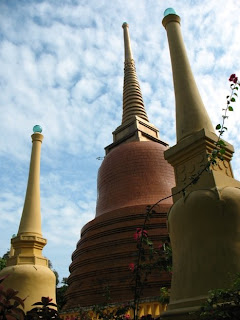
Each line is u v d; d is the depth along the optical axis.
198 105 8.40
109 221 19.81
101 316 7.49
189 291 6.24
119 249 17.95
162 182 21.86
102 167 24.80
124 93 30.98
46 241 13.89
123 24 37.56
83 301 17.17
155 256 11.95
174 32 9.95
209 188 6.89
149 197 20.78
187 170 7.77
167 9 10.51
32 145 15.81
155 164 22.80
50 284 12.56
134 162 22.94
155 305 12.57
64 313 16.53
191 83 8.82
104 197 22.88
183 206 6.97
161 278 15.49
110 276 17.11
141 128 27.00
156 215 18.69
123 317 7.37
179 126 8.44
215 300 4.97
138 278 6.81
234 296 4.85
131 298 15.44
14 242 13.55
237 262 5.99
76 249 21.70
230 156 7.93
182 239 6.85
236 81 6.80
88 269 18.45
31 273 12.15
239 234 6.34
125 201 21.14
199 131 7.65
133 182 21.89
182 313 5.96
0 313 6.83
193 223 6.68
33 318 7.43
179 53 9.43
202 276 6.16
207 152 7.41
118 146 26.08
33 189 14.57
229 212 6.45
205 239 6.44
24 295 11.62
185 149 7.86
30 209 14.15
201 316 5.19
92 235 20.11
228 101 6.76
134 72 32.19
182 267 6.61
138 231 7.23
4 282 11.91
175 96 8.96
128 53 34.22
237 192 6.71
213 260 6.18
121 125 28.56
